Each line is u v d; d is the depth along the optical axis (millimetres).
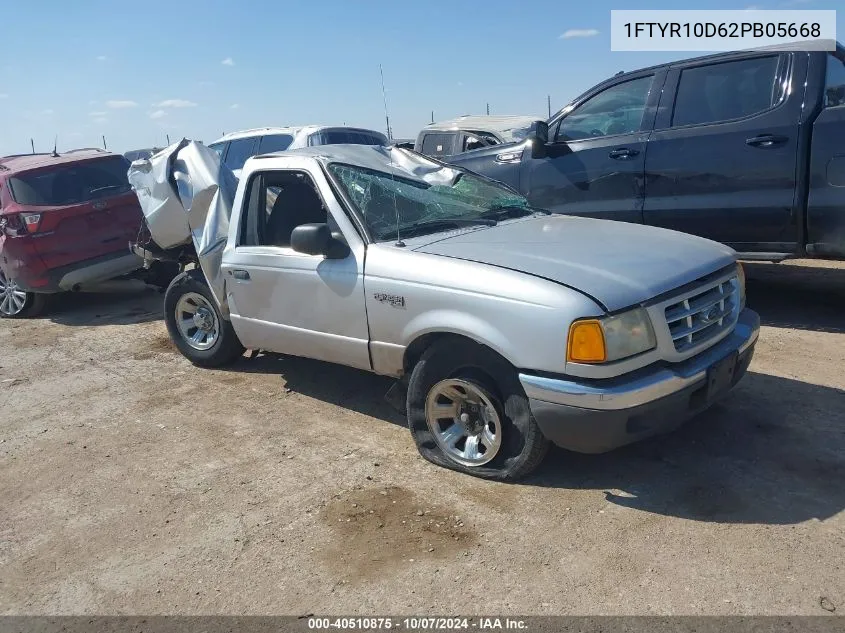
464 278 3525
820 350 5281
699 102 5941
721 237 5922
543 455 3537
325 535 3365
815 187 5371
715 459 3773
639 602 2744
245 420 4789
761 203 5629
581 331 3139
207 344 5836
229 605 2934
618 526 3242
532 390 3295
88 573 3232
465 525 3348
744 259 5887
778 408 4316
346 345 4188
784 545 3021
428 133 11789
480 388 3561
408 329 3783
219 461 4223
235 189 5465
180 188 5480
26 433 4891
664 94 6109
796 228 5547
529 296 3281
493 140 10992
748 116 5676
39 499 3947
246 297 4805
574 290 3229
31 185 7984
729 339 3701
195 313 5895
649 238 3994
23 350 7055
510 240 3975
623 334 3172
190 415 4953
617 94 6426
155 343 6875
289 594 2969
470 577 2977
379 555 3178
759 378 4793
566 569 2973
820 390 4539
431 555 3145
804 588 2752
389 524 3410
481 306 3434
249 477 3990
